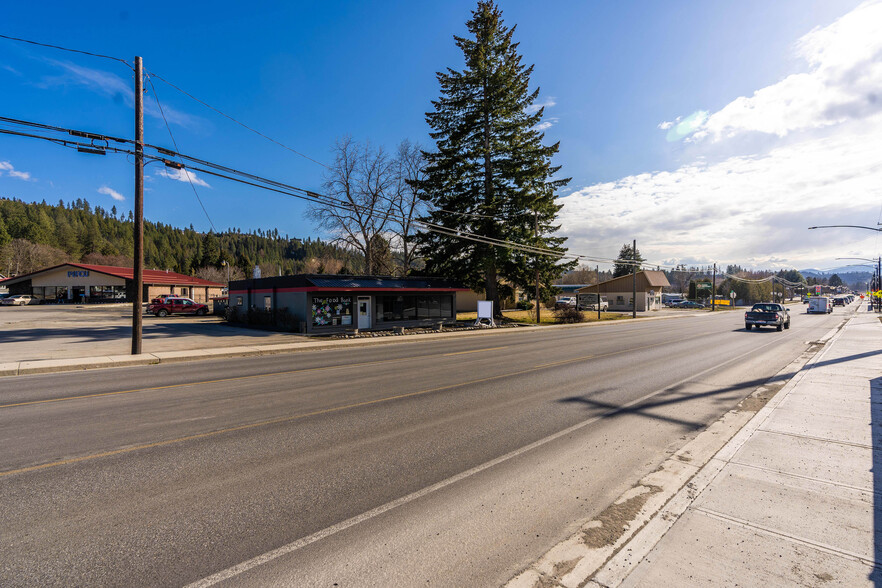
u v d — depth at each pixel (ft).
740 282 359.46
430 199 121.29
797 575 10.34
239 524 13.20
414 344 68.85
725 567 10.74
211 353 52.95
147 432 22.02
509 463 18.22
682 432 22.54
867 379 34.53
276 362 48.16
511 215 113.19
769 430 21.74
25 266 280.10
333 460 18.40
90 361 45.32
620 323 123.54
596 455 19.20
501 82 114.73
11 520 13.32
